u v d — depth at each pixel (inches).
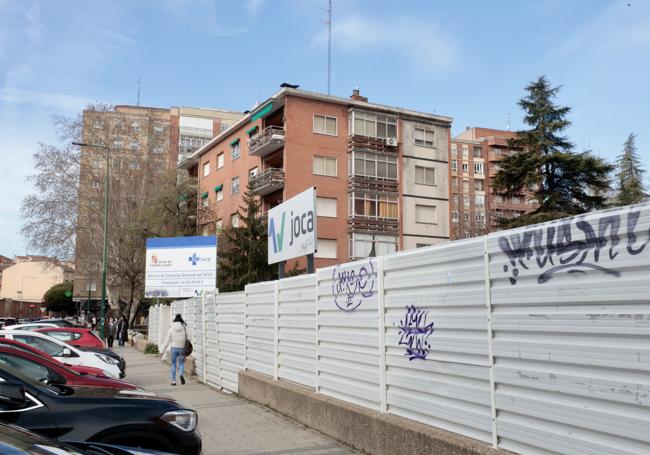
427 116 1665.8
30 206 1626.5
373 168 1562.5
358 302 277.3
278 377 380.5
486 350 190.9
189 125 2878.9
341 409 279.6
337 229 1503.4
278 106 1534.2
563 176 1471.5
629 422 141.6
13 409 173.0
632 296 141.6
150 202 1664.6
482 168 3223.4
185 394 474.3
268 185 1464.1
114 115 1760.6
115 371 480.7
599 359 149.6
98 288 2228.1
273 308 389.4
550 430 165.6
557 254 163.5
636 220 140.8
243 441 290.8
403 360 240.8
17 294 4261.8
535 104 1512.1
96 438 177.9
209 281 965.8
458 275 205.2
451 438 202.5
